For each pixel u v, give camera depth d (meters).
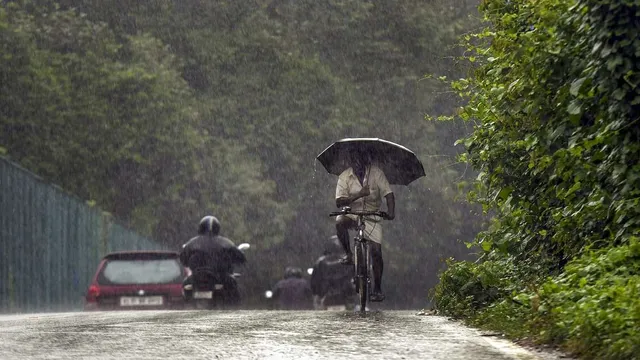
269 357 14.20
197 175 71.00
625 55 19.05
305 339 16.69
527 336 16.45
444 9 87.00
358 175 27.28
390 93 83.06
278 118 79.75
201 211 71.38
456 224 79.44
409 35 85.44
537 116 21.44
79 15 77.62
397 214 79.81
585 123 21.00
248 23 83.25
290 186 78.62
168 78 72.81
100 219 58.62
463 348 15.29
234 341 16.41
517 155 23.28
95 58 70.38
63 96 67.94
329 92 81.31
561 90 20.28
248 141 78.81
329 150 27.61
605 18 19.14
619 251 18.44
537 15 21.66
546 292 17.69
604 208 19.56
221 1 83.88
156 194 69.81
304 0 86.94
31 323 21.92
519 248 23.70
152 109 70.19
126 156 68.44
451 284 24.38
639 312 14.46
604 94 19.73
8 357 14.49
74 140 67.69
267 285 78.31
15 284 47.78
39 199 50.84
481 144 24.41
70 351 15.14
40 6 77.50
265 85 80.94
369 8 86.06
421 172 28.22
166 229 70.69
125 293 41.16
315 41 85.69
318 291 42.50
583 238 20.69
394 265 79.88
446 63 84.56
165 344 16.02
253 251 75.06
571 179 21.11
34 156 66.44
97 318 23.62
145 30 82.38
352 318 22.61
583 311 15.33
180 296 41.34
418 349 15.12
